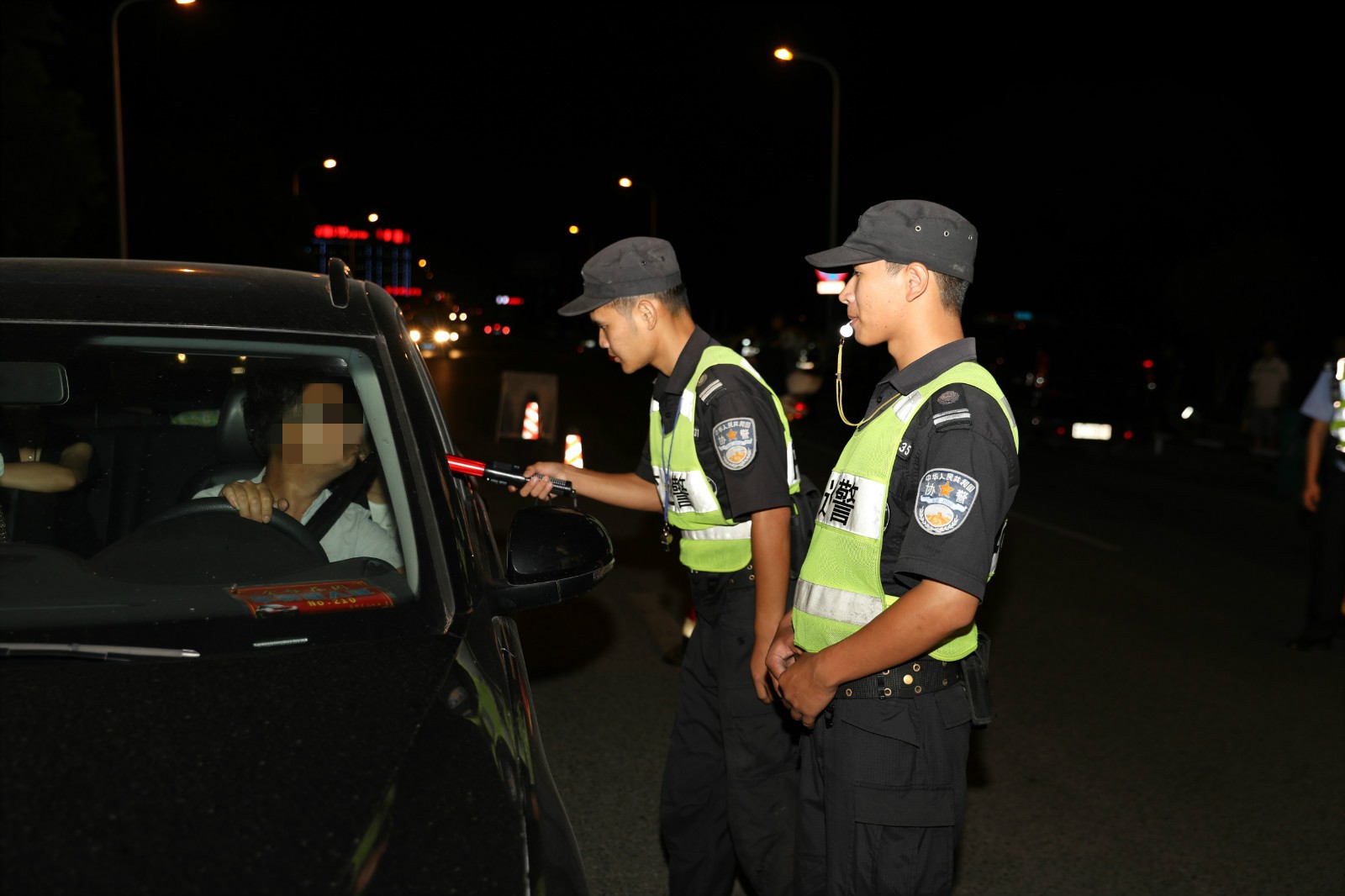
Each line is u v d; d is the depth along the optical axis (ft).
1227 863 11.81
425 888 4.29
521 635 19.42
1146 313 97.40
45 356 6.88
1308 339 66.74
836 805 7.02
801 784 7.61
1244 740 15.28
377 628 6.06
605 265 8.92
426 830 4.56
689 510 8.91
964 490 6.28
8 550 6.56
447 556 6.57
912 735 6.86
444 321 160.66
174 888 4.02
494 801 4.86
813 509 8.91
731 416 8.39
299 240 137.39
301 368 7.25
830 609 6.97
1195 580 24.93
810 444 51.85
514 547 6.92
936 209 6.81
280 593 6.29
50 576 6.33
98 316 7.04
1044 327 51.49
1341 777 14.08
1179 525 32.17
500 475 8.53
